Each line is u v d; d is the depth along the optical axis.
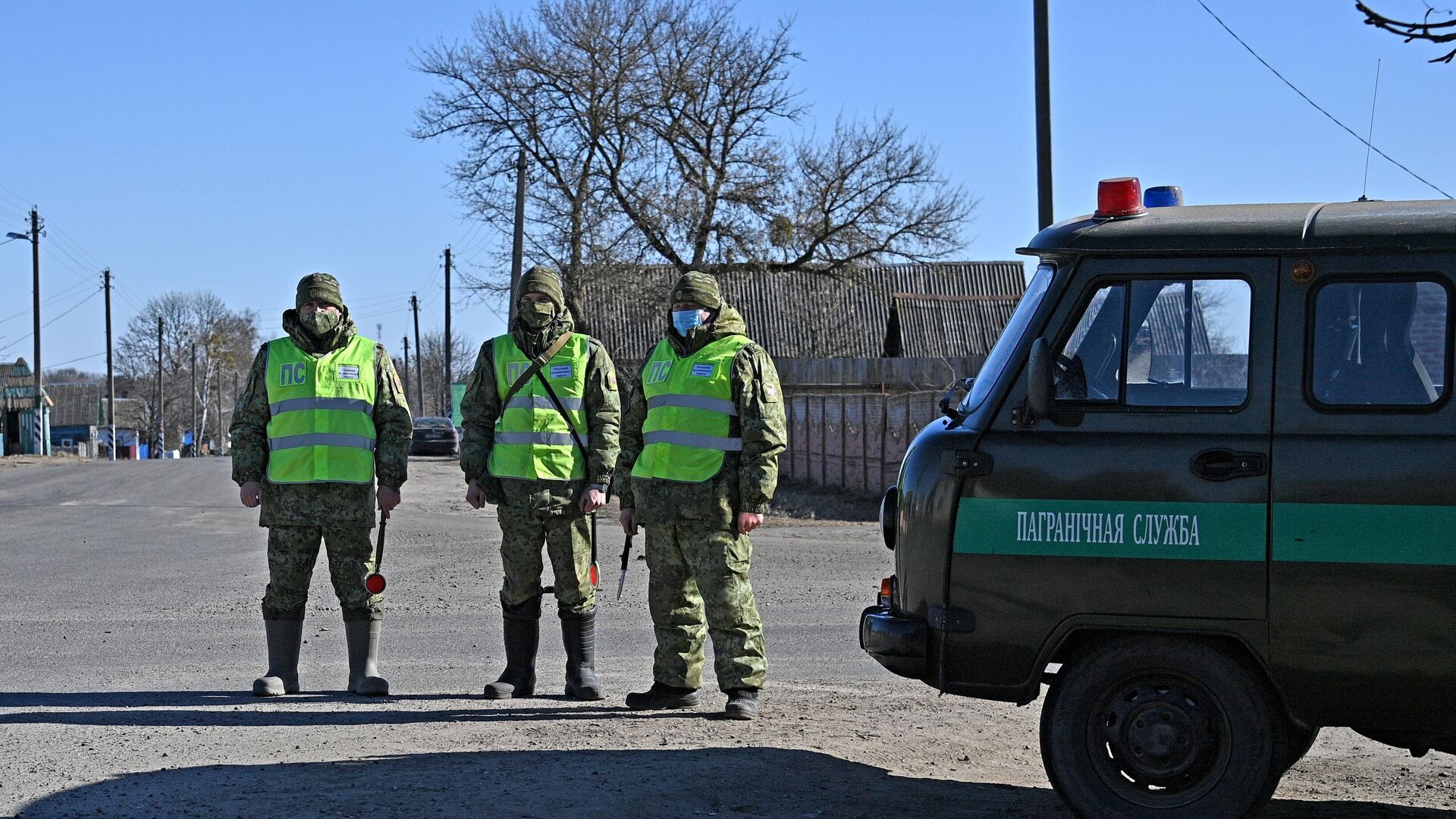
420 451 43.16
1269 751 4.89
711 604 6.95
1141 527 4.95
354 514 7.56
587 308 42.94
